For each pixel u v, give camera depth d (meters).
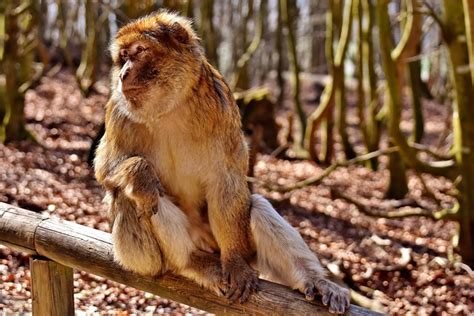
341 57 12.68
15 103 10.84
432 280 7.45
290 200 10.31
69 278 4.49
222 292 4.00
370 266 7.63
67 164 10.08
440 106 21.12
